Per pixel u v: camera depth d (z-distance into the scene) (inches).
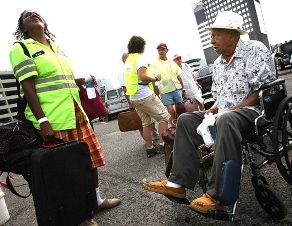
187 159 88.0
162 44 228.1
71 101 92.5
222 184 73.7
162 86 227.1
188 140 90.0
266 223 79.9
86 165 78.3
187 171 87.0
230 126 78.0
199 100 219.8
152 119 186.1
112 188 140.9
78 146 77.3
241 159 77.8
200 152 90.2
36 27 92.2
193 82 278.1
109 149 252.7
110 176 163.9
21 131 78.8
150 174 148.9
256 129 80.0
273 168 118.5
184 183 86.5
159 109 173.3
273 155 82.4
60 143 82.5
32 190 73.6
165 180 92.6
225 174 74.0
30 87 84.4
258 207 89.7
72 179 75.0
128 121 196.7
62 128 89.2
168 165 96.7
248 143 84.1
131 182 143.5
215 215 76.7
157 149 195.6
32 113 87.0
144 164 171.2
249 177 115.6
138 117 196.9
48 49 93.1
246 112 83.4
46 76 88.8
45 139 83.9
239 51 92.4
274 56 94.4
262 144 86.2
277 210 79.2
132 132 328.8
